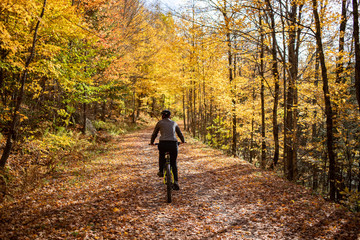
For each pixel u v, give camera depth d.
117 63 12.98
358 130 9.20
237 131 15.43
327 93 6.55
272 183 6.39
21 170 6.20
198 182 6.32
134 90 22.75
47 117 10.16
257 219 4.06
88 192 5.12
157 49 20.42
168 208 4.45
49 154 7.34
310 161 10.90
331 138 6.62
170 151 4.96
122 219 3.88
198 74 15.48
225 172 7.56
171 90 23.38
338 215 4.20
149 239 3.30
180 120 43.41
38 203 4.33
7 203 4.21
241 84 12.51
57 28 6.62
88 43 9.87
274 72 9.36
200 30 7.56
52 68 6.57
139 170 7.41
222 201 4.94
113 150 11.00
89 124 14.48
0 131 7.75
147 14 16.28
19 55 6.36
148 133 19.81
